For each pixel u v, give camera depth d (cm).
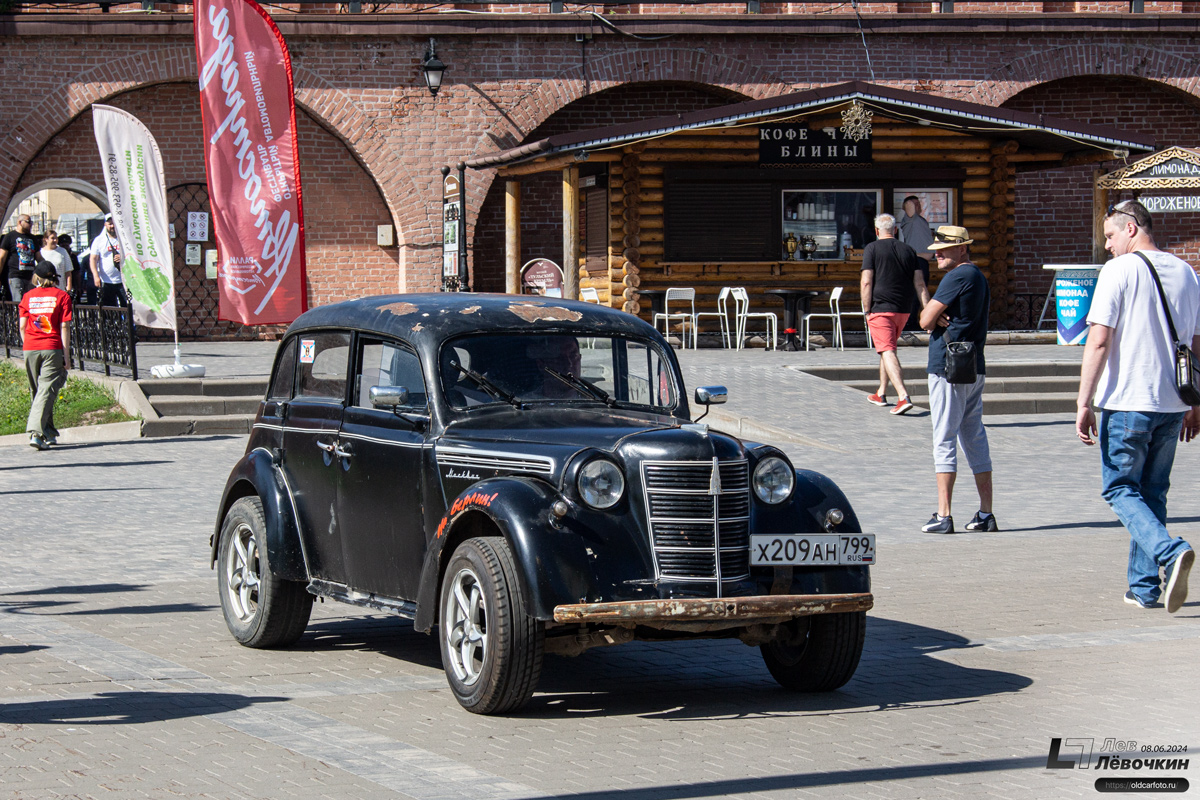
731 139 2864
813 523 758
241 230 2078
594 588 693
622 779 609
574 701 764
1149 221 977
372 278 3306
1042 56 3319
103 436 2033
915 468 1723
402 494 794
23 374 2436
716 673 844
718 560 718
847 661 767
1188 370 948
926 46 3288
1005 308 3014
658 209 2853
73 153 3166
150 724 695
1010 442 1942
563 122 3359
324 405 877
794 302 2711
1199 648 879
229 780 601
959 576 1120
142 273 2164
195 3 2052
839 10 3362
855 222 2942
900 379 2050
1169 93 3481
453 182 2734
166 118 3216
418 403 805
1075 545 1258
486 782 603
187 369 2234
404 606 793
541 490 712
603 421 788
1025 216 3553
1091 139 2788
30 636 907
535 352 832
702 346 2848
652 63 3234
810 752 658
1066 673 819
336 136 3259
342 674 821
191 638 916
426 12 3178
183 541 1295
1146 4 3441
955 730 698
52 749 647
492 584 702
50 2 3048
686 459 718
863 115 2664
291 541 874
